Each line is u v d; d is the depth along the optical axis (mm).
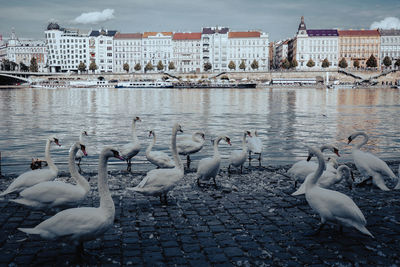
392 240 7336
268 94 87375
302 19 158750
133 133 14078
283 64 151125
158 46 166500
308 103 58625
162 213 8953
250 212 9023
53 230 6148
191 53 164750
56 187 7805
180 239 7375
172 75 151500
